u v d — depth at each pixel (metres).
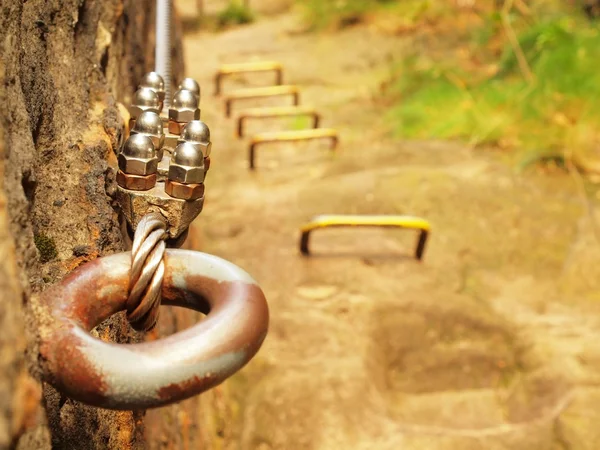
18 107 0.82
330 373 2.89
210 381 0.64
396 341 3.20
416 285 3.52
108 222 1.10
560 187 4.58
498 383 3.11
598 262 3.78
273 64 6.65
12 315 0.52
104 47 1.49
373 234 4.02
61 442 0.86
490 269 3.73
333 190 4.50
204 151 0.88
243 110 6.30
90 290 0.71
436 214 4.23
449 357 3.17
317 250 3.79
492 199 4.38
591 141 5.07
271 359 2.96
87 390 0.63
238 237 3.95
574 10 7.07
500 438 2.67
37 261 0.70
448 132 5.48
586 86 5.51
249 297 0.70
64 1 1.25
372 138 5.56
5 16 0.83
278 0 9.88
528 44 6.43
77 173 1.11
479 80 6.34
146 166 0.84
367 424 2.69
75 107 1.21
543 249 3.91
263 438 2.63
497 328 3.27
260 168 4.95
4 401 0.48
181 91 1.06
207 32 9.07
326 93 6.71
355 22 8.52
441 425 2.85
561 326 3.29
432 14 8.13
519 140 5.23
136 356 0.63
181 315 2.23
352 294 3.41
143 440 1.38
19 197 0.65
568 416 2.75
